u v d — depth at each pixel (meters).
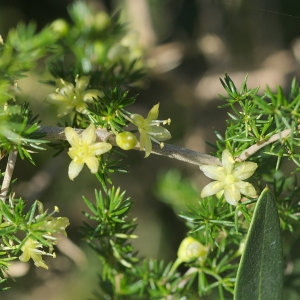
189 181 0.20
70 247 0.20
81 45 0.19
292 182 0.18
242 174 0.15
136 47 0.20
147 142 0.15
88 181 0.23
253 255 0.15
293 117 0.14
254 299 0.15
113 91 0.15
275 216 0.15
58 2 0.22
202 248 0.17
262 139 0.15
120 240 0.17
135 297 0.18
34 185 0.21
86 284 0.23
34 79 0.21
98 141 0.15
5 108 0.14
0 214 0.15
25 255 0.15
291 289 0.19
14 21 0.22
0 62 0.15
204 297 0.20
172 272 0.17
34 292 0.22
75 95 0.16
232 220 0.16
